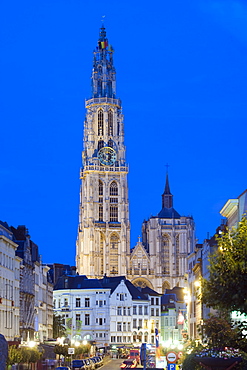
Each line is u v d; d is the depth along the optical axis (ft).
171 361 193.88
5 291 382.01
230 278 184.14
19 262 426.10
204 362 164.45
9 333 388.78
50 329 603.26
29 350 326.24
